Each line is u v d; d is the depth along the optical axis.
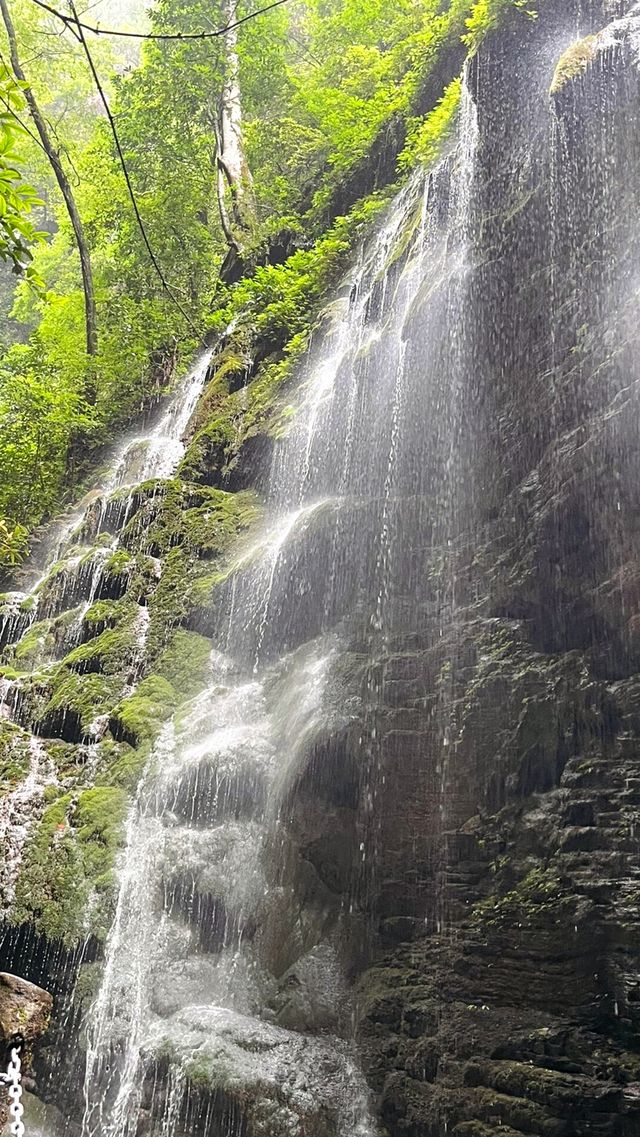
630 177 5.78
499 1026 5.12
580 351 6.02
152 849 7.41
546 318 6.45
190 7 18.80
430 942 5.80
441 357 7.62
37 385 18.44
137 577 10.80
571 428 6.05
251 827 7.29
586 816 5.18
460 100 8.81
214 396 13.40
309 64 21.19
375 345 9.10
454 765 6.09
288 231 15.36
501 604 6.31
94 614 10.66
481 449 7.00
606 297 5.86
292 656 8.52
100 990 6.80
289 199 16.59
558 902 5.05
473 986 5.38
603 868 4.95
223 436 12.33
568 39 6.82
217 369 14.02
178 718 8.69
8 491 17.56
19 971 7.36
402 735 6.48
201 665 9.34
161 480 12.31
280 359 12.86
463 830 5.87
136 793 8.02
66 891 7.42
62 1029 6.81
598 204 6.01
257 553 9.70
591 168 6.09
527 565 6.14
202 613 9.79
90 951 7.04
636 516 5.40
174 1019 6.29
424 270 8.84
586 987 4.79
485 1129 4.89
